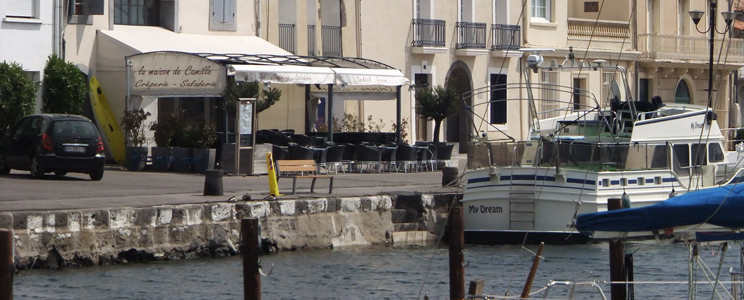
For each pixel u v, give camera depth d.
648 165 82.38
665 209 46.38
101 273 64.56
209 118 114.12
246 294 49.81
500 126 145.50
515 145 81.56
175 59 98.69
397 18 131.75
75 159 85.88
